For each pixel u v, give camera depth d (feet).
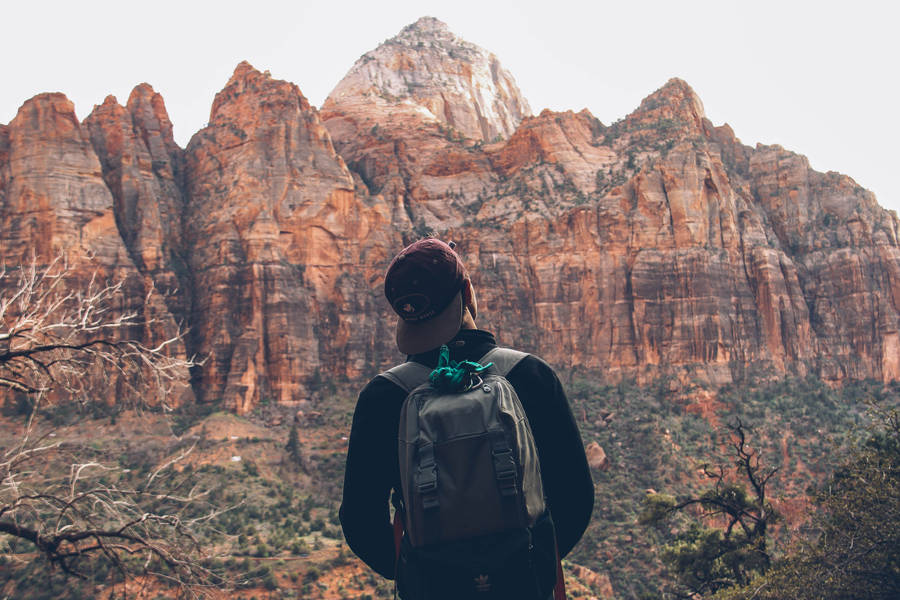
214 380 338.34
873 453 64.13
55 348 38.58
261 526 218.79
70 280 323.57
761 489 95.35
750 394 342.44
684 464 275.80
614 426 306.14
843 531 58.39
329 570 177.88
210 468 260.21
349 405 342.44
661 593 105.81
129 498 35.65
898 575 54.03
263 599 159.02
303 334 355.36
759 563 89.30
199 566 34.68
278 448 291.58
